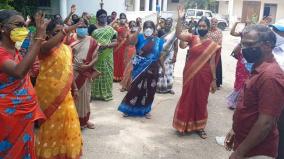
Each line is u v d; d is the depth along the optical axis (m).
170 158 4.57
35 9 12.54
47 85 3.73
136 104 5.95
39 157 3.88
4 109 2.96
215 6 35.53
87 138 5.06
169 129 5.59
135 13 22.23
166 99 7.31
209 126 5.83
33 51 2.78
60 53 3.75
